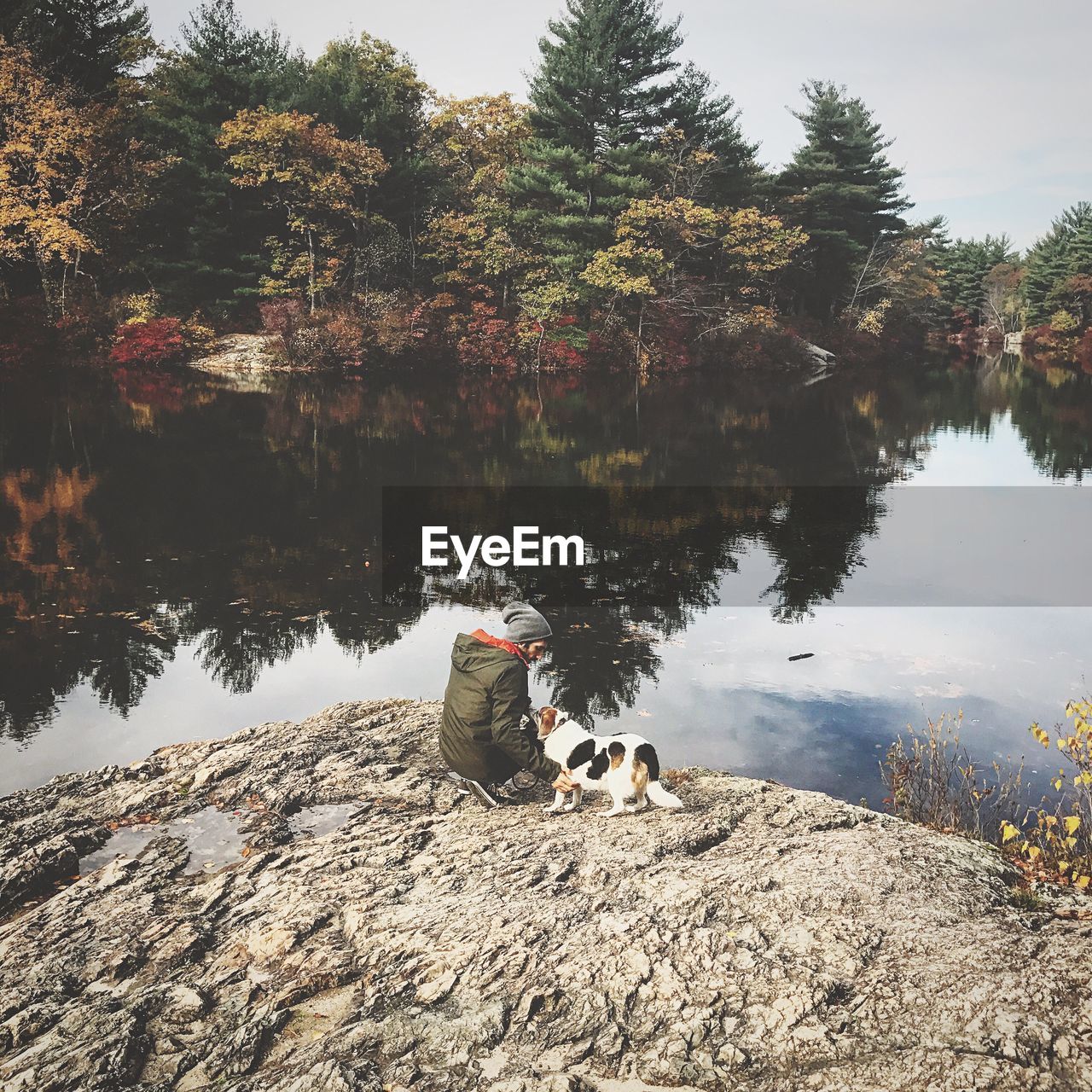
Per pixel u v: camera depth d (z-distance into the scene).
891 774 6.45
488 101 51.06
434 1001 2.62
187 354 40.50
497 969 2.74
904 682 8.46
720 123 48.69
